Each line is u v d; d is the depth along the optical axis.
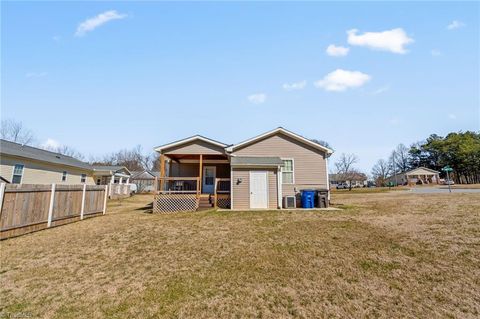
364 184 59.88
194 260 5.38
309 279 4.36
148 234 7.65
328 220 9.11
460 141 51.88
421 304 3.50
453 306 3.43
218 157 16.16
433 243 5.98
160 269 4.93
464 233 6.59
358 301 3.61
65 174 22.55
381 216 9.63
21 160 17.20
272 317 3.24
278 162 13.16
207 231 7.89
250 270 4.79
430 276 4.35
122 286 4.20
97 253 5.97
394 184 57.56
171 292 3.96
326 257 5.38
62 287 4.19
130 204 19.55
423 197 17.34
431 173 54.31
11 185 7.68
